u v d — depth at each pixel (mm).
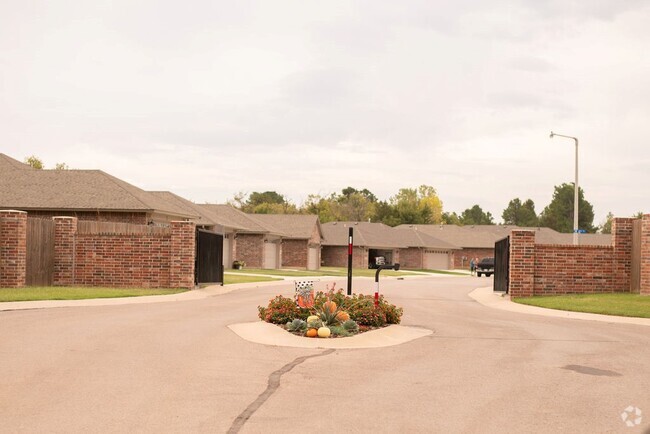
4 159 40750
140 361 10961
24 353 11328
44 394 8633
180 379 9727
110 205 36375
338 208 120188
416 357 12289
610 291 26000
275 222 67625
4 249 24578
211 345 12836
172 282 26469
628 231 26016
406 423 7715
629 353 13078
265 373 10398
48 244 26375
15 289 23531
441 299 27156
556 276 25875
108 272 26703
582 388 9758
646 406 8727
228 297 24938
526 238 25609
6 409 7902
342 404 8547
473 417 8047
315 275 48781
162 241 26562
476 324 17828
